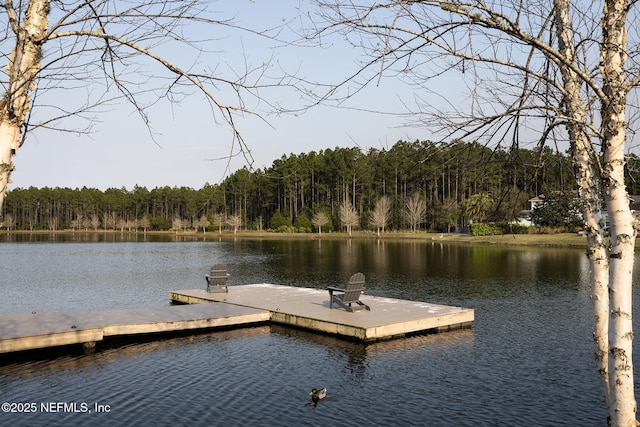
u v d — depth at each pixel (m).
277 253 46.25
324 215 80.25
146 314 13.50
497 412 8.09
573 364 10.49
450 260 36.00
